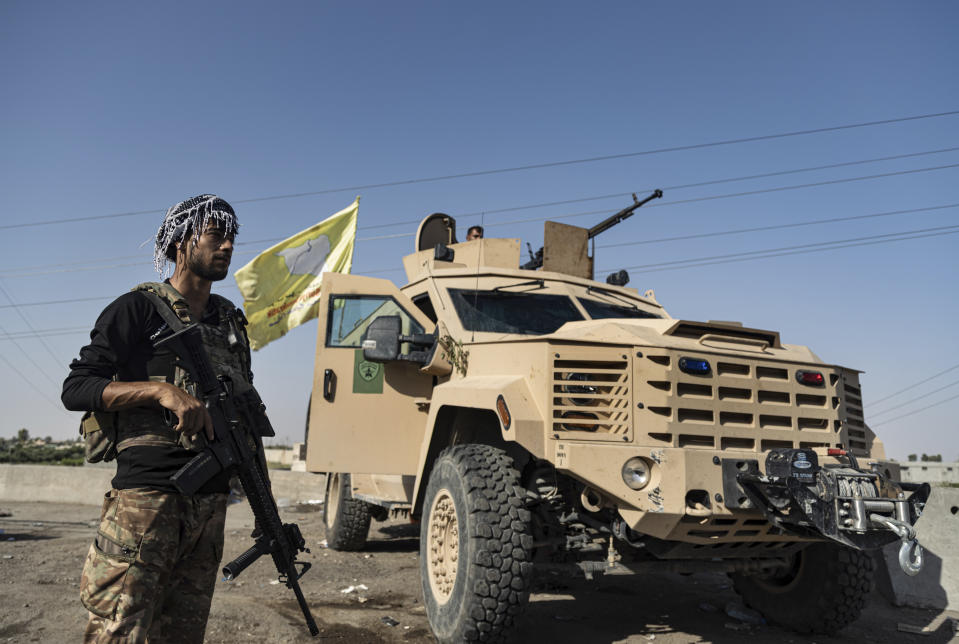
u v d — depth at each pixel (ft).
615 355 11.61
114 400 6.09
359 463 15.10
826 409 12.91
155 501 6.30
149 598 6.18
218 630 12.66
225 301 7.64
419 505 14.80
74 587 15.83
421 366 15.61
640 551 13.38
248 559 7.11
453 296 16.56
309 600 15.65
